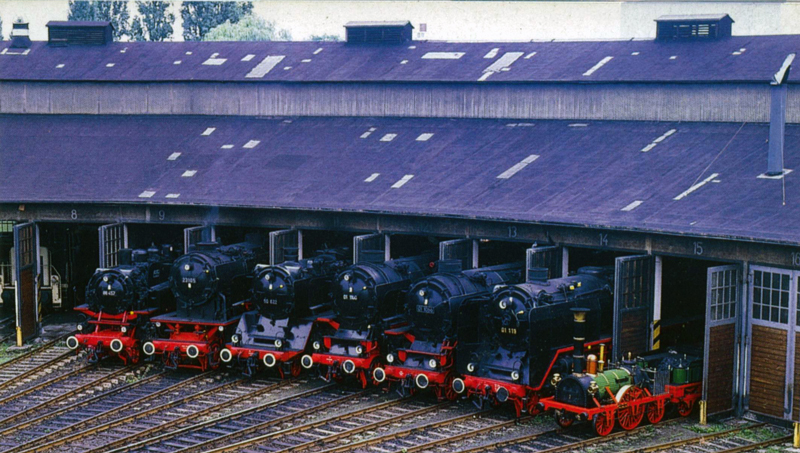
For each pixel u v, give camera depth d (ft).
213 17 406.82
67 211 157.89
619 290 116.47
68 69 193.98
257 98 184.24
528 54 177.27
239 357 132.57
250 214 153.17
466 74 173.17
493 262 155.63
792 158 128.77
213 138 176.76
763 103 144.05
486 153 155.22
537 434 107.24
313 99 181.06
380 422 111.34
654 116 154.51
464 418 114.11
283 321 133.28
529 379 112.37
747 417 112.68
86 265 178.29
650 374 114.01
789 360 108.37
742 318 112.47
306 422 113.29
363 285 127.13
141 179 163.02
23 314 152.35
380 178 152.56
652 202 125.90
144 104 188.75
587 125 158.10
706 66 154.81
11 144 178.09
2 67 195.31
